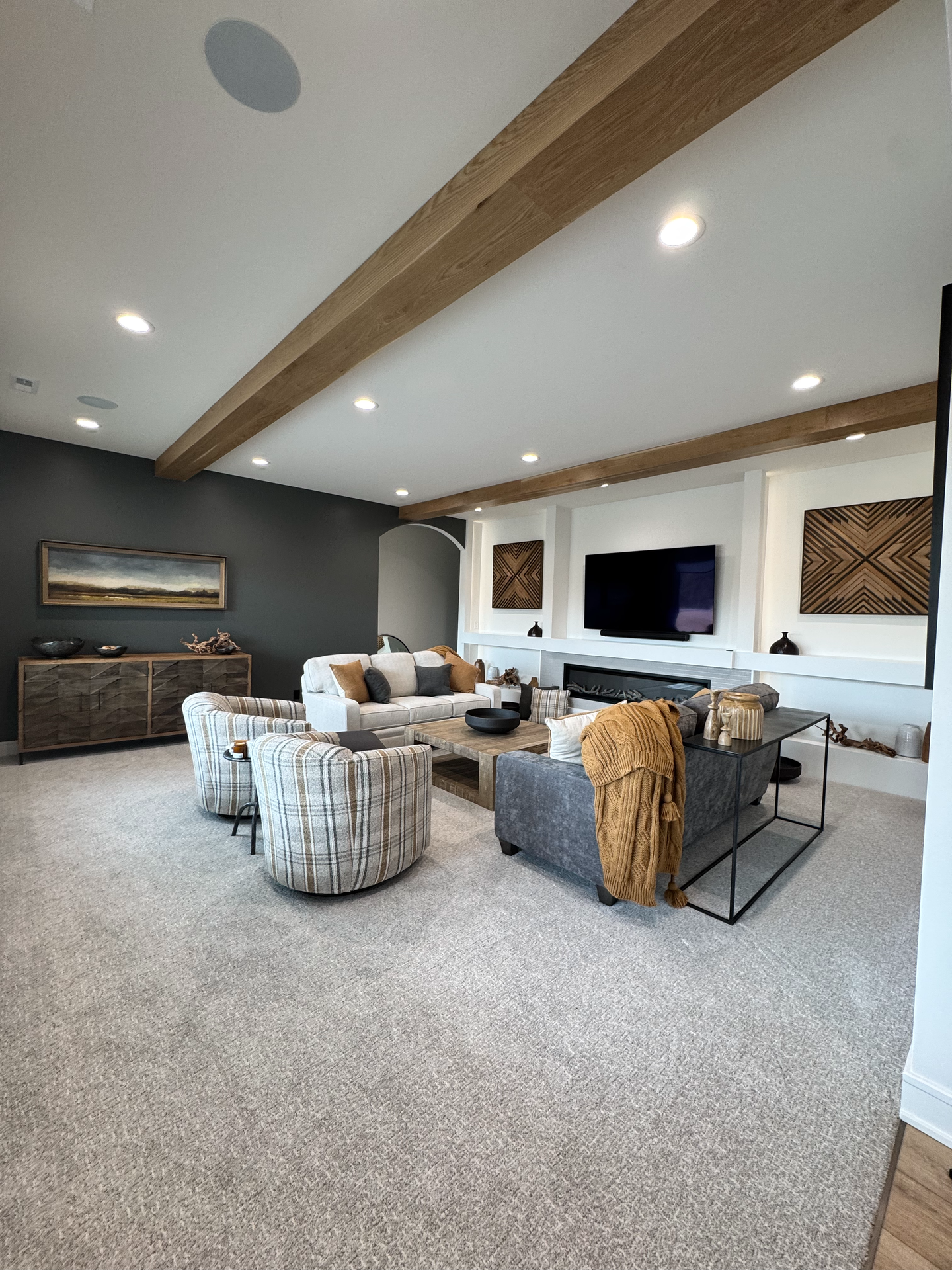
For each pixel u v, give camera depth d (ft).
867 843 10.17
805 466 14.58
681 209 5.69
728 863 9.27
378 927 7.04
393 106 4.71
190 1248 3.40
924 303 7.34
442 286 6.51
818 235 6.06
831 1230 3.59
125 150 5.22
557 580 20.98
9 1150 3.97
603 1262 3.39
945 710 4.17
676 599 17.40
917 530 13.25
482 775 11.54
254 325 8.44
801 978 6.23
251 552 18.62
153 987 5.78
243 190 5.72
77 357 9.57
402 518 22.72
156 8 3.97
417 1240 3.48
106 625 15.90
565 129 4.38
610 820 7.39
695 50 3.72
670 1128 4.32
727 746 7.76
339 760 7.38
